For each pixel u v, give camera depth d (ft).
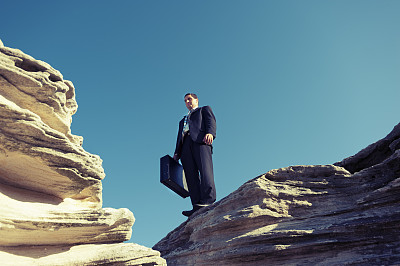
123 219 18.34
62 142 16.94
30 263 15.53
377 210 17.48
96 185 19.24
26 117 15.72
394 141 19.71
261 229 18.48
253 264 17.84
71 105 20.84
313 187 19.75
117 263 16.70
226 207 20.56
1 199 15.76
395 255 15.48
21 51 16.98
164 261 17.75
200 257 19.75
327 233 17.02
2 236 15.43
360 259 15.94
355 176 19.70
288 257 17.28
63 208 17.80
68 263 16.06
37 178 17.16
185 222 24.04
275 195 19.24
